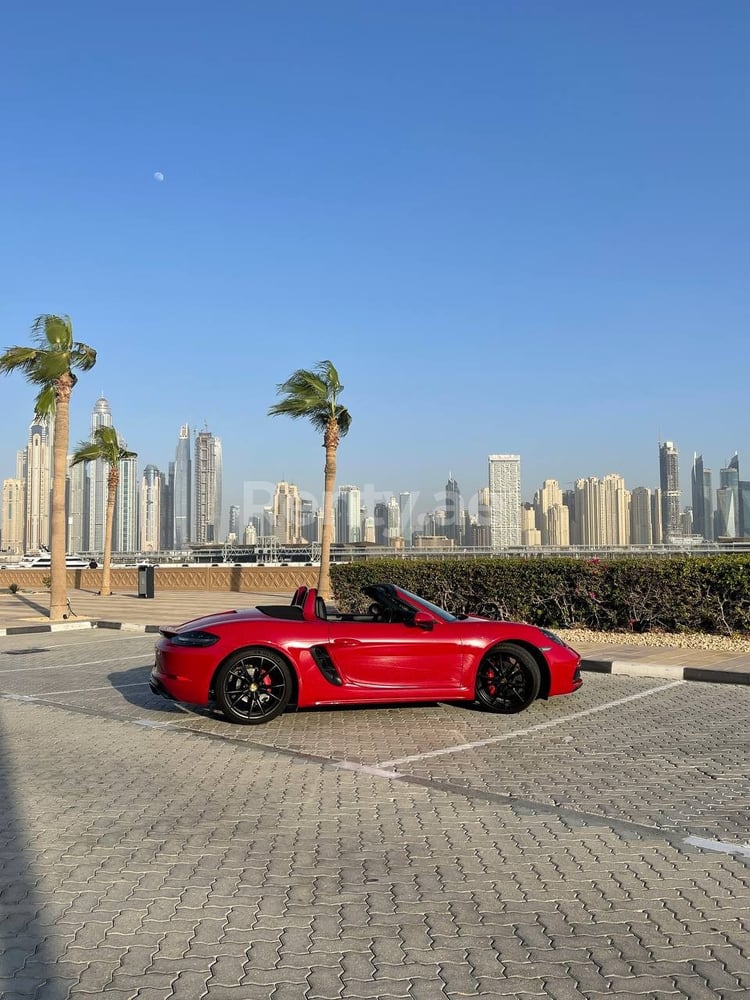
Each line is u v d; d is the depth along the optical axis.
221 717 9.14
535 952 3.70
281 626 8.70
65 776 6.71
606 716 9.15
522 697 9.18
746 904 4.23
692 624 15.31
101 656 14.93
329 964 3.57
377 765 7.05
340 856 4.89
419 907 4.17
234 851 4.98
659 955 3.67
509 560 17.33
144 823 5.52
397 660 8.82
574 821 5.55
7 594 37.56
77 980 3.43
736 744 7.82
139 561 50.97
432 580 18.23
